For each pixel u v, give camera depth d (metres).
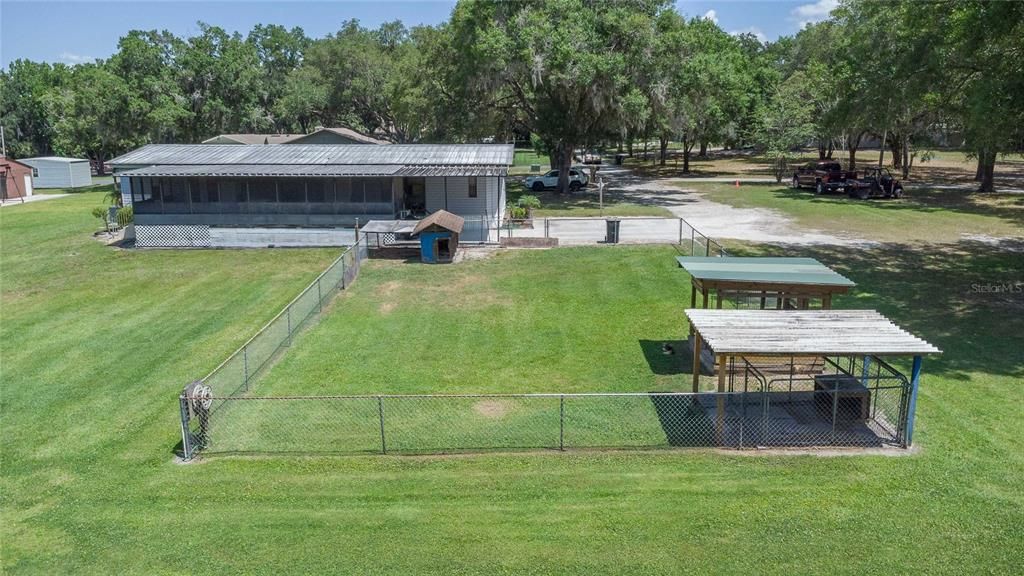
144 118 54.47
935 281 21.42
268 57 88.75
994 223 31.86
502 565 8.59
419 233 24.56
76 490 10.55
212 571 8.62
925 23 22.45
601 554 8.76
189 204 28.25
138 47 55.59
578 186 46.84
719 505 9.73
